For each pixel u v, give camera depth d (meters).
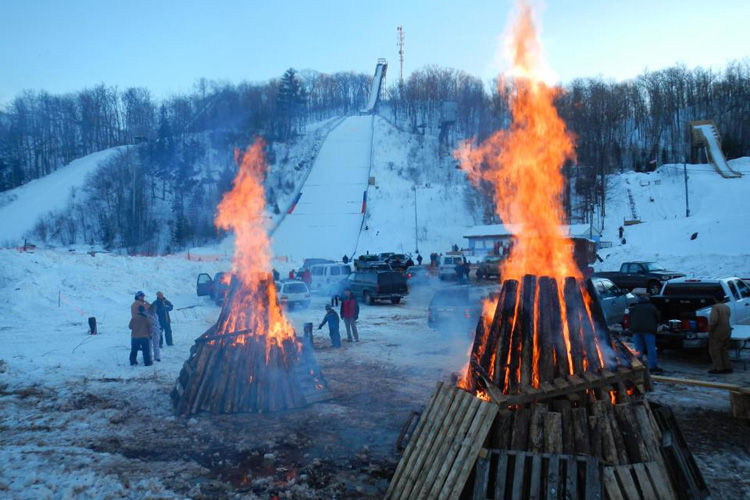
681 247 38.34
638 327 11.47
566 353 5.73
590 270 29.97
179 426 8.64
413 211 83.50
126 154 109.25
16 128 133.12
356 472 6.73
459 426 5.48
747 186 65.69
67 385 11.22
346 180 101.12
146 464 7.04
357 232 79.88
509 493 5.05
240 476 6.72
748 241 35.00
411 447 5.93
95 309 24.59
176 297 29.70
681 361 12.84
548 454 5.00
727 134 91.38
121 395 10.50
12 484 6.16
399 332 18.20
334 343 15.41
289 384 9.54
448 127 111.31
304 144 120.69
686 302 13.14
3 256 26.86
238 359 9.52
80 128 143.25
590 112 72.44
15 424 8.64
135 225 84.00
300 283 25.59
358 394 10.36
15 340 17.34
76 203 93.25
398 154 113.06
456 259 41.12
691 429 7.91
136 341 13.26
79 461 7.03
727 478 6.19
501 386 5.61
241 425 8.63
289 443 7.78
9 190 107.50
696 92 106.31
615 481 4.82
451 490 5.11
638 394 5.85
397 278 27.91
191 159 109.19
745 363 12.38
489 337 5.96
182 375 10.00
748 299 13.84
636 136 98.12
